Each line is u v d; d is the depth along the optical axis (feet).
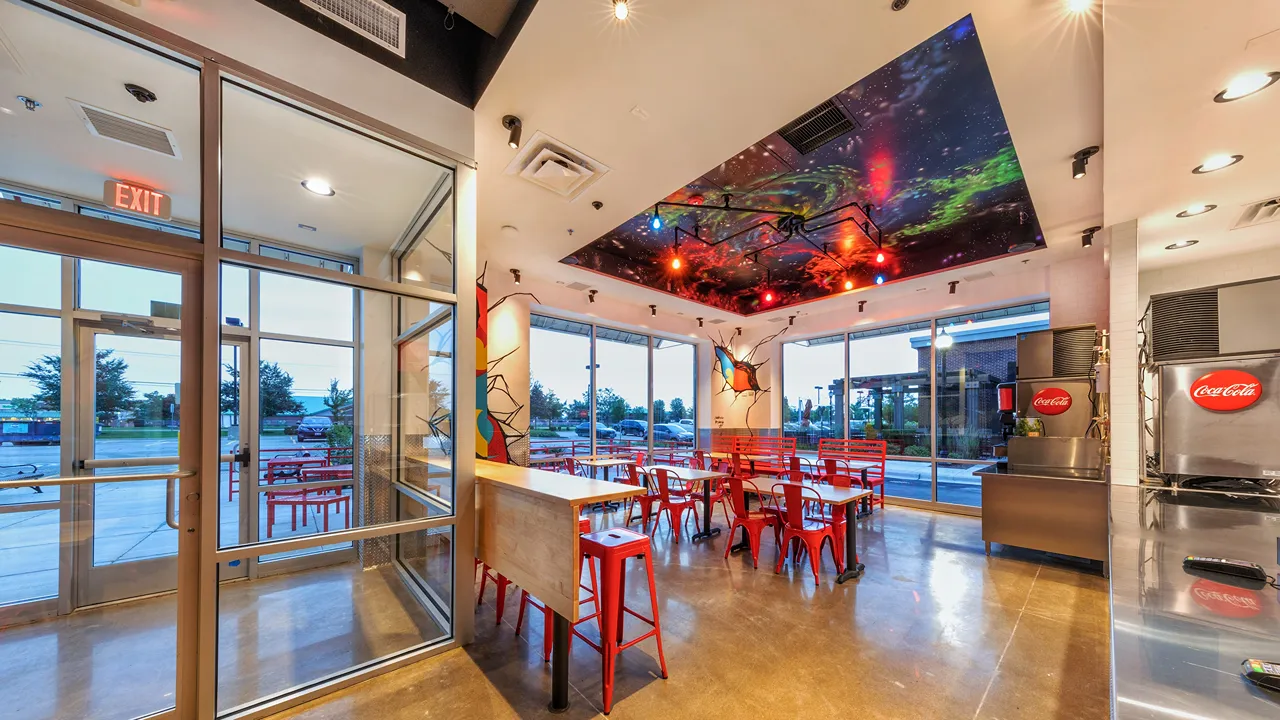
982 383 21.62
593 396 25.03
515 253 17.49
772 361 29.43
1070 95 8.38
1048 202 12.84
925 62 8.68
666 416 28.71
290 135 8.64
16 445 8.71
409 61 8.82
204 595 7.01
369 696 7.63
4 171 7.45
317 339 12.17
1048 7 6.55
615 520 20.21
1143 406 12.78
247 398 11.71
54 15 6.40
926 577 12.95
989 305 20.71
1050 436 14.99
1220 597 4.13
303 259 11.30
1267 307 10.32
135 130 7.34
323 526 12.30
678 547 16.02
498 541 9.28
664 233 17.65
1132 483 12.51
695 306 24.88
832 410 27.14
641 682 8.02
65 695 7.44
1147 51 6.89
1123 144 9.39
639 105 9.00
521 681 8.05
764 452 26.84
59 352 8.65
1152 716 2.36
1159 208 12.15
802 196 14.24
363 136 8.64
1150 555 5.50
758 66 7.94
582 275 19.97
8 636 8.95
